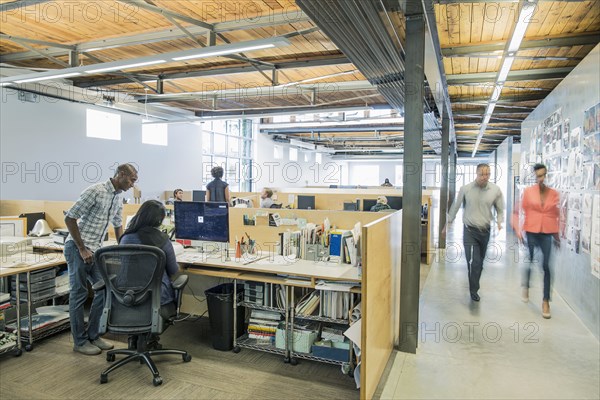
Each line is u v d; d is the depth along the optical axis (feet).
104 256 8.05
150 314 8.23
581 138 11.34
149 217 8.62
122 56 17.15
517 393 7.72
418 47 9.25
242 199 22.91
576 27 12.04
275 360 9.31
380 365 8.16
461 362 9.00
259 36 14.69
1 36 13.76
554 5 10.48
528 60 15.26
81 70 13.93
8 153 19.03
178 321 11.71
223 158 36.94
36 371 8.64
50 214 14.80
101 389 7.92
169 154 29.01
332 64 17.15
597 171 9.99
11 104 19.11
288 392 7.91
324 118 32.22
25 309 11.25
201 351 9.73
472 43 13.46
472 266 13.26
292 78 20.62
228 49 11.93
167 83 22.02
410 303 9.53
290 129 36.70
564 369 8.66
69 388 7.95
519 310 12.37
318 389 8.05
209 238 10.68
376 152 57.16
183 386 8.08
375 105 24.47
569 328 10.91
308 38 14.70
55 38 15.16
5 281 11.19
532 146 19.54
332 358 8.72
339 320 8.75
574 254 11.99
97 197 9.36
